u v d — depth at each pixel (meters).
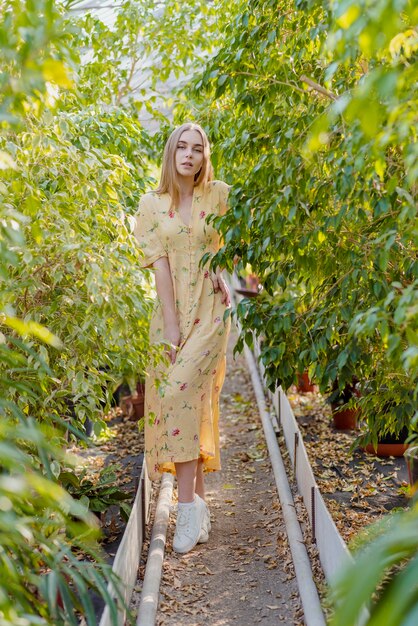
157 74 4.95
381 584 2.32
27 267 2.59
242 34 2.97
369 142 2.10
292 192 2.63
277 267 3.06
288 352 3.11
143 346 3.01
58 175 2.89
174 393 3.31
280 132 2.78
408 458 3.11
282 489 3.80
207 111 4.00
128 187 3.93
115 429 4.98
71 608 1.84
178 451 3.30
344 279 2.76
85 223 2.71
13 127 2.02
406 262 2.60
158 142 4.56
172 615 2.77
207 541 3.42
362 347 2.92
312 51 2.91
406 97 1.94
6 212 2.07
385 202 2.41
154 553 3.13
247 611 2.78
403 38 1.92
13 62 2.08
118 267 2.67
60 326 2.79
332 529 2.73
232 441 5.04
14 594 1.75
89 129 3.89
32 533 1.96
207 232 3.42
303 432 4.73
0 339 2.09
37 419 2.90
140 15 4.73
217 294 3.46
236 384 6.63
